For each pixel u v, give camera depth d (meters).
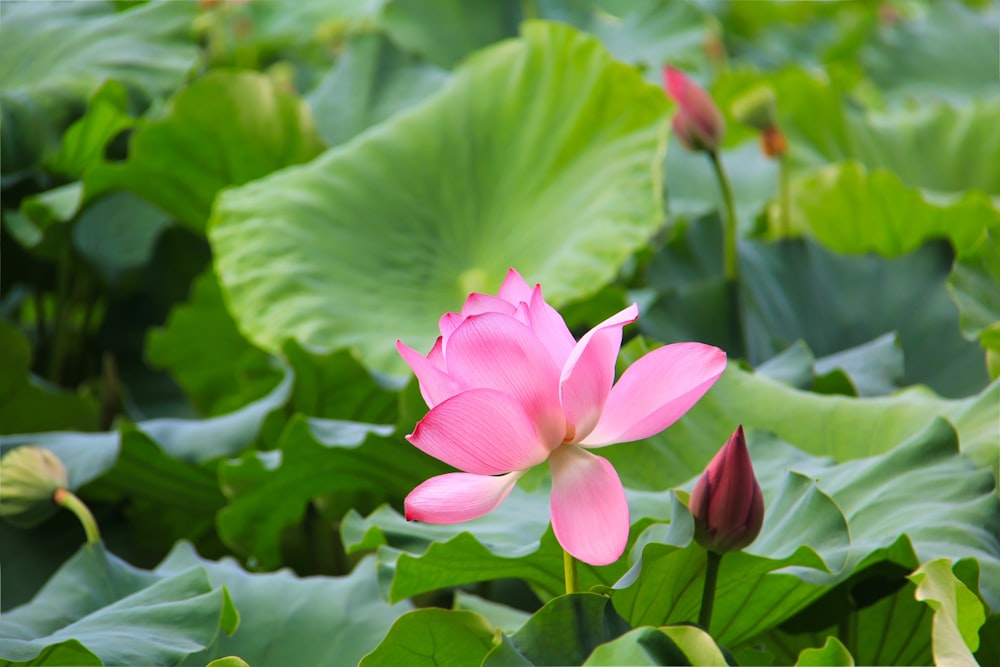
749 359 3.57
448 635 2.63
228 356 4.59
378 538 2.79
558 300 3.42
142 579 2.83
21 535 3.17
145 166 4.20
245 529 3.12
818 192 4.50
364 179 4.00
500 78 4.14
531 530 2.76
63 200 4.05
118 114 4.32
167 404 4.71
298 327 3.47
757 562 2.62
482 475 2.52
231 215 3.85
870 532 2.71
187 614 2.70
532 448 2.50
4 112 3.97
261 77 4.18
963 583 2.62
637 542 2.66
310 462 3.03
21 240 4.04
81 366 4.71
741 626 2.72
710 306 3.60
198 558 2.90
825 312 3.87
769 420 2.93
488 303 2.55
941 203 4.27
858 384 3.12
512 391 2.49
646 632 2.51
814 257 3.97
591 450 2.88
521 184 3.93
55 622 2.75
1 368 3.63
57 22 4.50
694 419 2.92
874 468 2.78
